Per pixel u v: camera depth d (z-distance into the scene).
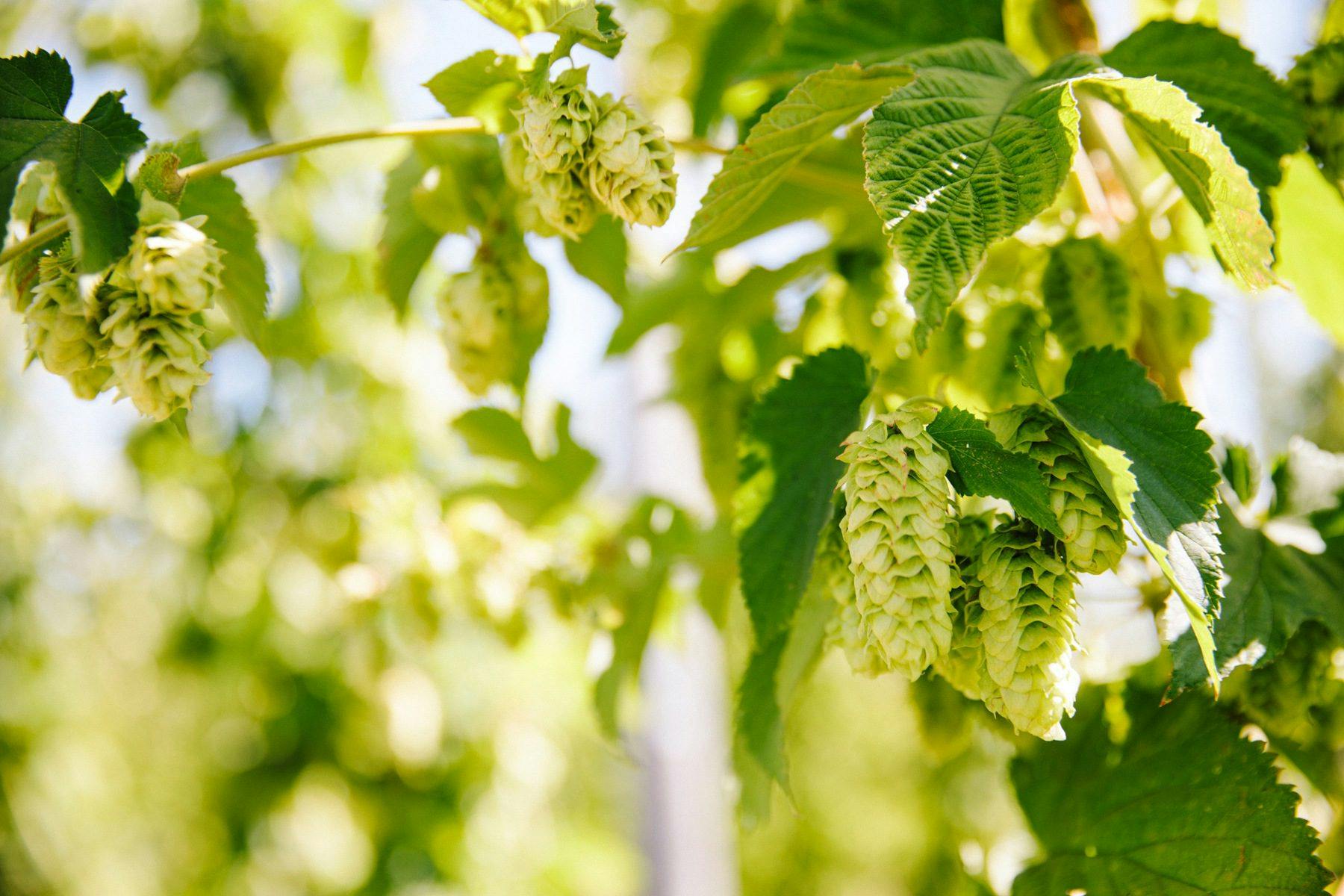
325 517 1.24
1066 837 0.75
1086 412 0.67
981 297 0.76
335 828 1.58
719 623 0.86
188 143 0.73
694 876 1.23
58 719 1.94
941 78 0.67
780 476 0.71
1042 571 0.65
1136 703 0.75
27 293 0.68
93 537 1.78
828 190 0.78
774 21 0.91
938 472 0.65
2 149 0.66
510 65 0.71
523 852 1.69
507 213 0.77
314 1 1.41
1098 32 0.78
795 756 3.79
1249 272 0.65
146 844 1.97
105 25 1.37
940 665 0.68
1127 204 0.77
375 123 1.55
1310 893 0.70
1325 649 0.72
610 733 0.89
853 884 3.89
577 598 0.93
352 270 1.55
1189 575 0.65
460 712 1.57
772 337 0.89
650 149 0.69
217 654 1.65
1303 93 0.73
